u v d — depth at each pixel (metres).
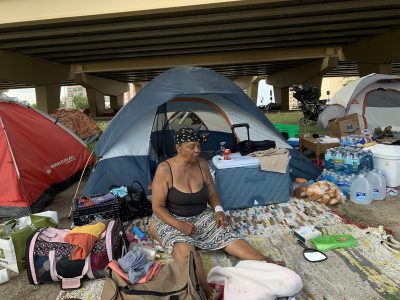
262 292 2.09
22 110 4.88
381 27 14.79
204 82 4.43
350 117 7.11
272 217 3.82
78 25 12.97
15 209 4.12
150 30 14.08
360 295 2.44
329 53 19.55
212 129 5.42
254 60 20.09
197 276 2.25
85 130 9.26
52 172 4.82
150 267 2.29
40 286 2.78
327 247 3.04
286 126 9.54
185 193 2.89
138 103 4.37
